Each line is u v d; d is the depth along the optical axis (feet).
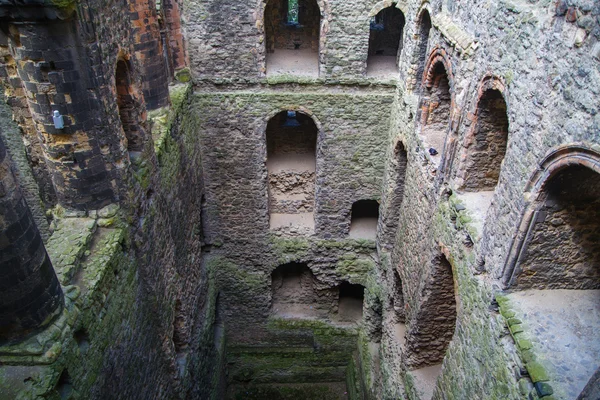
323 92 42.70
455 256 26.07
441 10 30.32
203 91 42.42
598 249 19.76
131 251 25.22
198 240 43.24
